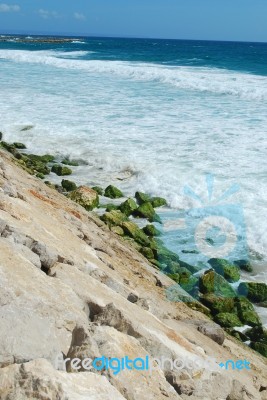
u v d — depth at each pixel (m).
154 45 113.06
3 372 3.09
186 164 15.45
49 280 4.39
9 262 4.24
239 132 19.16
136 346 4.05
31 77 34.12
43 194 10.30
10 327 3.43
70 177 15.27
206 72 39.91
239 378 5.58
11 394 2.93
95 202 12.70
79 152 17.06
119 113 22.42
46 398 2.90
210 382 4.53
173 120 21.17
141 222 12.30
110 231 10.66
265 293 9.29
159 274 9.09
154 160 15.88
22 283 4.01
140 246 10.70
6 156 14.30
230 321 8.41
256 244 11.09
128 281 6.93
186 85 30.81
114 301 4.94
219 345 6.46
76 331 3.79
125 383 3.58
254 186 13.66
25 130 19.42
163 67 43.88
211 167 15.15
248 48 109.31
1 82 31.00
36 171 15.41
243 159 15.88
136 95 27.34
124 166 15.70
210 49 96.31
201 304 8.56
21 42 100.81
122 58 57.78
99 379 3.28
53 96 26.33
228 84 30.44
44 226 6.56
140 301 5.80
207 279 9.33
